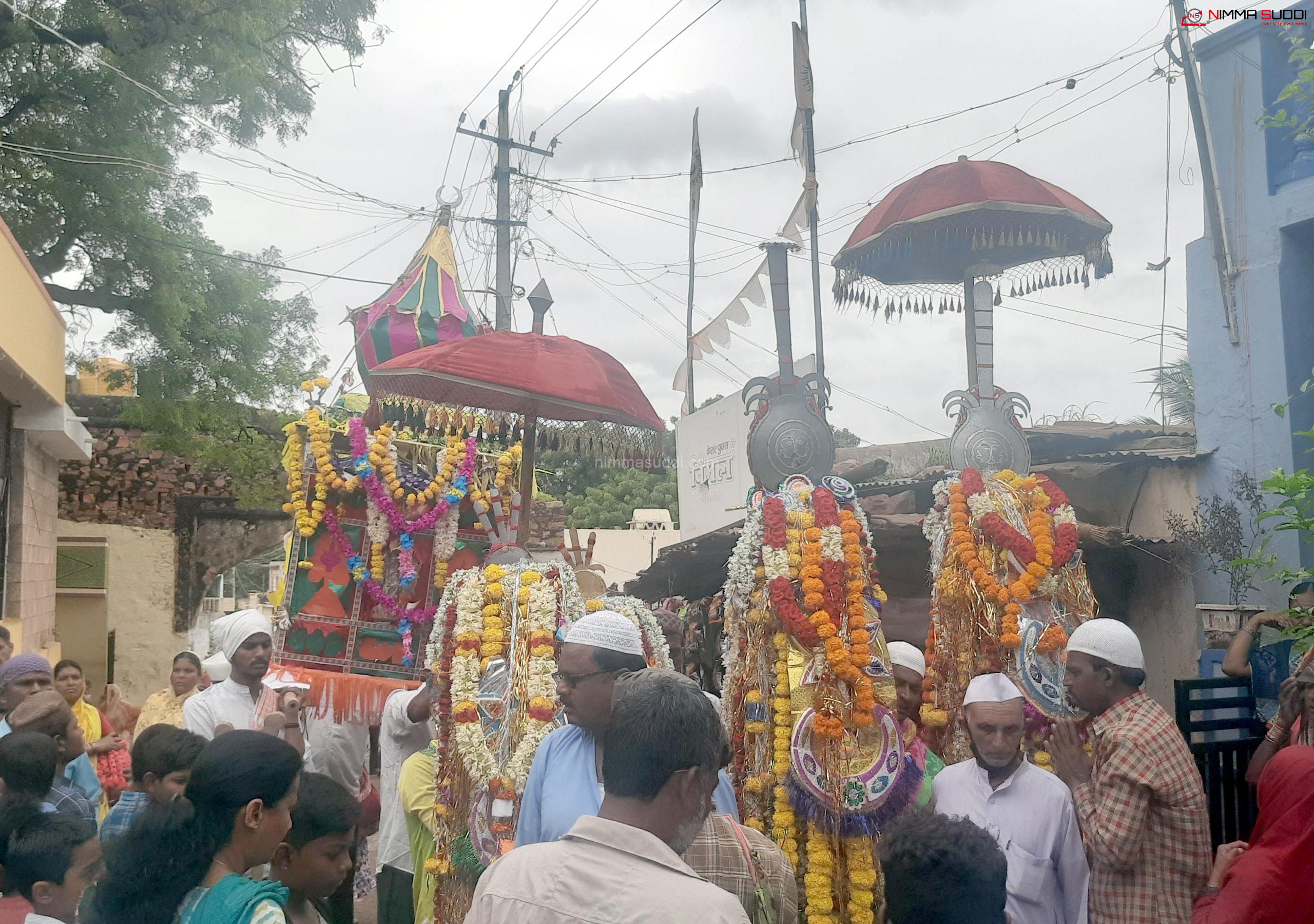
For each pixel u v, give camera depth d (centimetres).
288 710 478
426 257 1096
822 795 382
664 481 2597
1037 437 855
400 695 531
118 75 1287
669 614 534
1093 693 372
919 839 242
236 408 1488
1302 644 481
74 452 1324
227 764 251
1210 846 364
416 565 586
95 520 1538
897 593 815
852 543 419
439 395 554
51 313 1095
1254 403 724
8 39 1228
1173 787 348
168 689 681
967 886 233
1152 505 792
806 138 836
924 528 518
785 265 484
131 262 1393
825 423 468
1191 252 771
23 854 292
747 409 474
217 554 1570
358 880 656
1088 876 362
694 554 905
